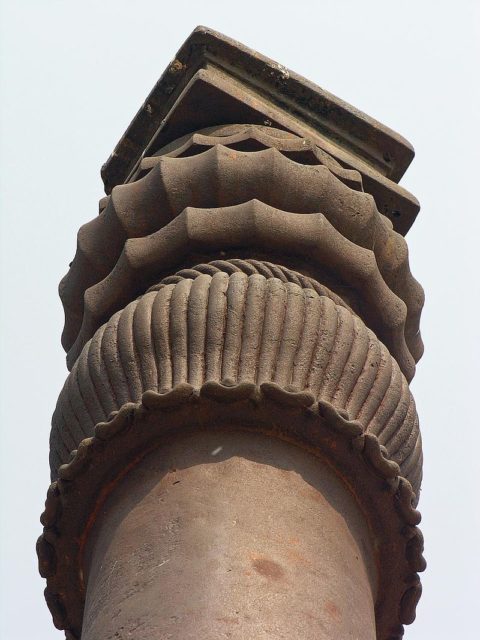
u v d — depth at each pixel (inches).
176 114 348.5
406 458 289.1
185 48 359.9
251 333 277.0
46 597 293.1
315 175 319.0
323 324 283.4
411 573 286.4
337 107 361.7
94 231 330.0
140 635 238.2
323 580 252.8
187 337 278.8
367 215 322.0
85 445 274.5
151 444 275.4
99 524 278.2
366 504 280.7
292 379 274.7
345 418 272.8
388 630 291.7
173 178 318.7
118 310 318.3
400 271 334.6
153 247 312.3
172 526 257.4
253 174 315.3
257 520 257.3
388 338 320.5
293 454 273.0
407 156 369.4
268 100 358.0
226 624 235.0
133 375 279.7
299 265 311.0
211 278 290.2
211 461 267.9
